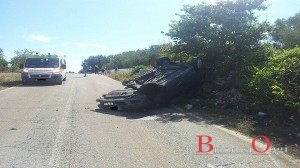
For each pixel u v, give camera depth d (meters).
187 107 11.34
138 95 11.23
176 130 8.27
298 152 6.51
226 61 13.92
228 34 14.52
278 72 10.22
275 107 9.49
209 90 13.39
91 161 5.95
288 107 9.09
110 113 10.70
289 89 9.47
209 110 10.88
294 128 8.12
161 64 14.73
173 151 6.55
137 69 32.94
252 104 10.10
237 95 11.57
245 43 14.64
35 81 21.34
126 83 13.43
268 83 9.79
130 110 11.34
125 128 8.49
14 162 5.83
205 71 13.57
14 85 20.92
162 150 6.62
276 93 9.09
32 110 11.03
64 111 10.93
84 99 13.95
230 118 9.55
